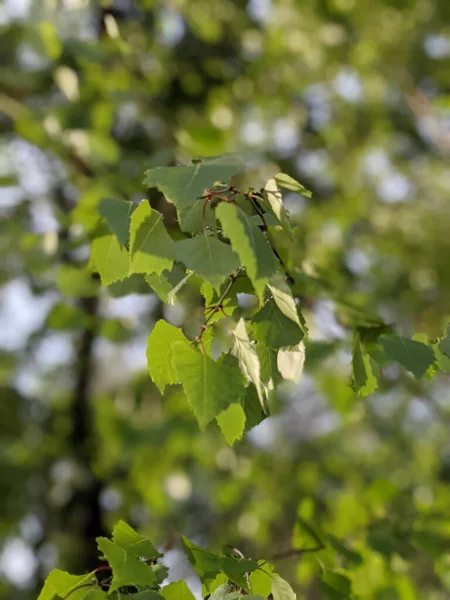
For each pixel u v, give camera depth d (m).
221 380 1.05
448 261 3.77
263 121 3.61
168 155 1.78
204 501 3.74
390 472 3.70
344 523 1.64
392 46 3.69
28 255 2.00
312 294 1.44
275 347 1.08
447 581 1.66
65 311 2.05
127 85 2.60
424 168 4.29
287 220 1.08
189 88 3.31
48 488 3.62
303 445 4.01
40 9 2.38
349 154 3.94
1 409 3.53
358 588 1.46
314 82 3.64
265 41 3.37
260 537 3.11
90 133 2.19
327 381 2.30
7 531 3.50
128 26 2.77
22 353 3.27
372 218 3.93
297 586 1.46
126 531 1.10
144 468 3.34
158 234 1.06
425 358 1.15
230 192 1.08
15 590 3.45
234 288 1.09
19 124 2.18
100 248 1.10
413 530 1.59
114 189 1.94
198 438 2.97
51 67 2.40
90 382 3.62
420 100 3.90
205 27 3.09
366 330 1.19
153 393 3.14
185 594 1.07
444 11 3.59
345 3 3.50
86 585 1.07
